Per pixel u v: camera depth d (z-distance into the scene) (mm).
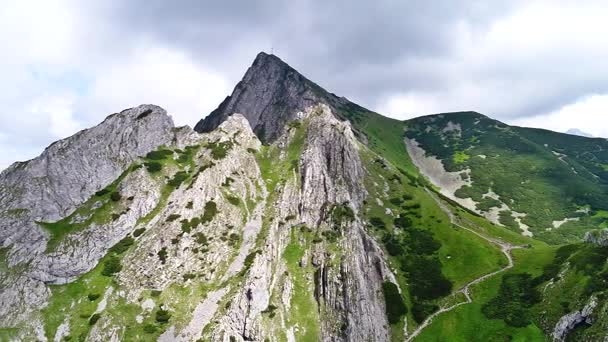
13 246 115688
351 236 132000
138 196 128250
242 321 102438
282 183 145250
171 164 142000
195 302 105688
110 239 119375
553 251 132625
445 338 110000
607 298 97625
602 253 113312
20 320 100438
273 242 123875
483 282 125062
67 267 112125
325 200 145375
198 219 124188
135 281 108750
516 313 110688
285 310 110812
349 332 111688
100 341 95688
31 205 123938
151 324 100125
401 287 127562
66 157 135375
